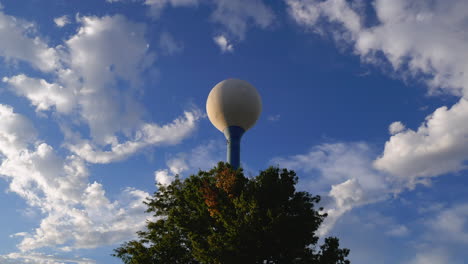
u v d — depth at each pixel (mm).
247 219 26000
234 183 28906
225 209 28109
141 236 33844
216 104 42656
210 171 31234
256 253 26141
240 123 42406
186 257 30422
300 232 26828
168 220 32000
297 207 27781
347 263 27969
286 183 28375
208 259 26516
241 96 42344
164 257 30375
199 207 29750
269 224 25656
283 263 26875
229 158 41188
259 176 29031
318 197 29594
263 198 27656
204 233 29234
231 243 25656
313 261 27094
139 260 30734
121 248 33375
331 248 27812
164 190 34781
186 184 31844
